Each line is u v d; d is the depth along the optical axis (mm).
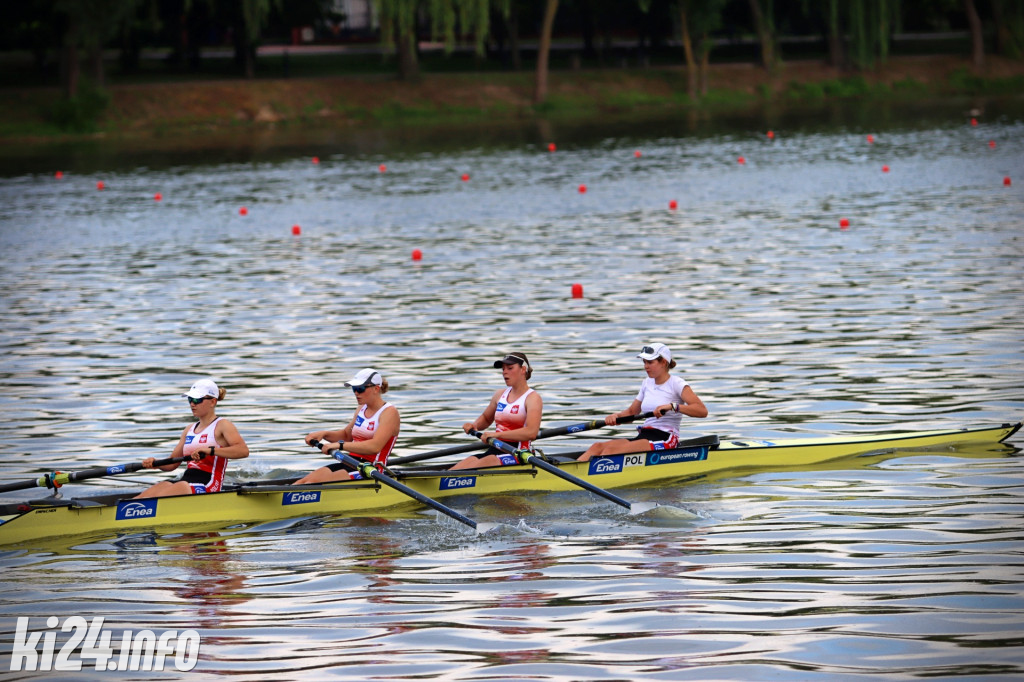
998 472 42781
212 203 143375
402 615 31062
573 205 133250
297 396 56375
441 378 59094
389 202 141000
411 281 88312
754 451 45844
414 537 38438
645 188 147250
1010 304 71250
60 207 141500
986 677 26375
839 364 59500
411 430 50469
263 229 120625
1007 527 36531
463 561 35594
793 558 34625
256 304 80938
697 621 30047
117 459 46969
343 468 43031
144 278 92938
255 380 59750
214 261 100938
